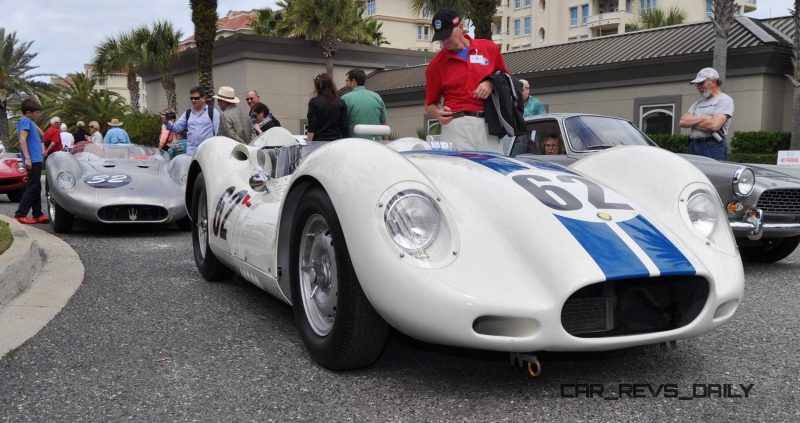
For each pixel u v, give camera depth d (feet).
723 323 8.11
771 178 15.96
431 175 9.09
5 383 8.25
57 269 15.01
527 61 63.00
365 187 7.72
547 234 7.62
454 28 13.01
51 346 9.69
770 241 17.57
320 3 74.90
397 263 7.27
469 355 8.36
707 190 9.09
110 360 9.10
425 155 10.27
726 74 49.88
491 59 13.52
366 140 8.50
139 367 8.83
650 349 9.61
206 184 13.53
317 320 8.90
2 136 128.06
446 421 7.14
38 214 24.70
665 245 7.88
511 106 13.17
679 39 54.75
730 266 8.25
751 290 13.96
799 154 27.68
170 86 92.63
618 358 9.21
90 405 7.58
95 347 9.66
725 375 8.57
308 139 20.47
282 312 11.70
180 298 12.68
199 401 7.69
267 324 10.91
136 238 20.79
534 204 8.11
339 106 20.45
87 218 20.70
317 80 20.38
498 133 13.19
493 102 13.16
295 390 8.00
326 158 8.45
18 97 132.57
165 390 8.03
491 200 8.23
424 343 8.54
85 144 25.08
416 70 77.61
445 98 13.75
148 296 12.83
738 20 53.42
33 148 24.22
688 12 148.97
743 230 15.37
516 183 8.64
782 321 11.23
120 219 20.86
